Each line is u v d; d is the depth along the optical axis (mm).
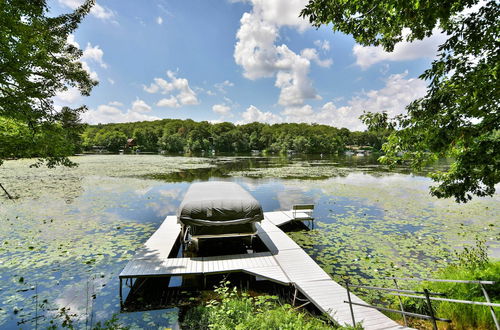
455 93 3381
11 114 5027
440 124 3648
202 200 7348
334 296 5273
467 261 6047
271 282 6453
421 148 4227
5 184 19188
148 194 16219
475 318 4035
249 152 93250
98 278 6301
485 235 9008
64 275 6383
